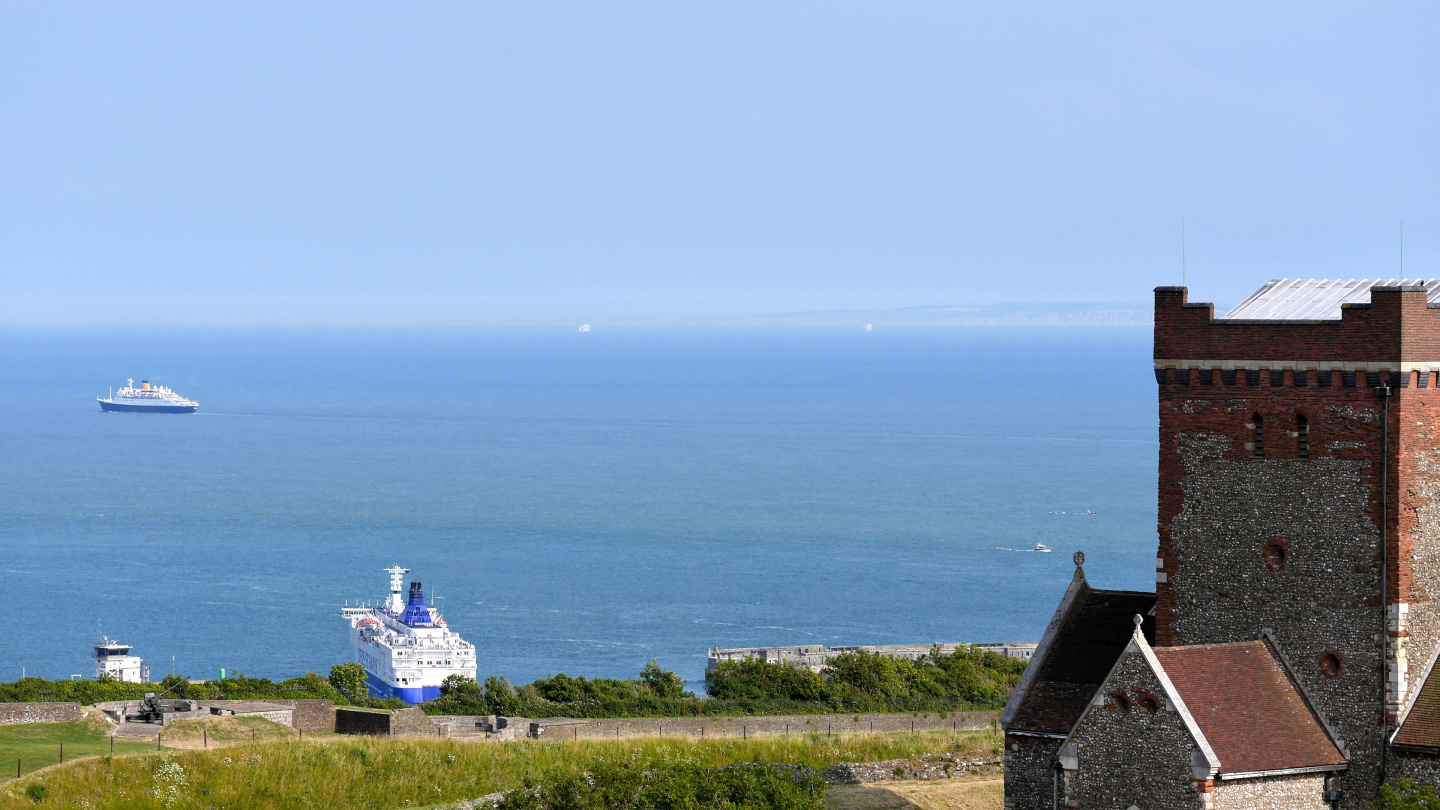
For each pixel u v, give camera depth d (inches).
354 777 4606.3
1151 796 3134.8
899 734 5334.6
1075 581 3725.4
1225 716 3193.9
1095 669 3538.4
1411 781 3134.8
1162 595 3503.9
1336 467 3287.4
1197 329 3442.4
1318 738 3272.6
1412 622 3238.2
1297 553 3336.6
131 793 4286.4
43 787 4212.6
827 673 7613.2
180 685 6599.4
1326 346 3284.9
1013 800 3543.3
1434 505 3280.0
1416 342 3213.6
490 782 4692.4
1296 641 3336.6
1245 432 3398.1
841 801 4259.4
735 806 3705.7
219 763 4537.4
